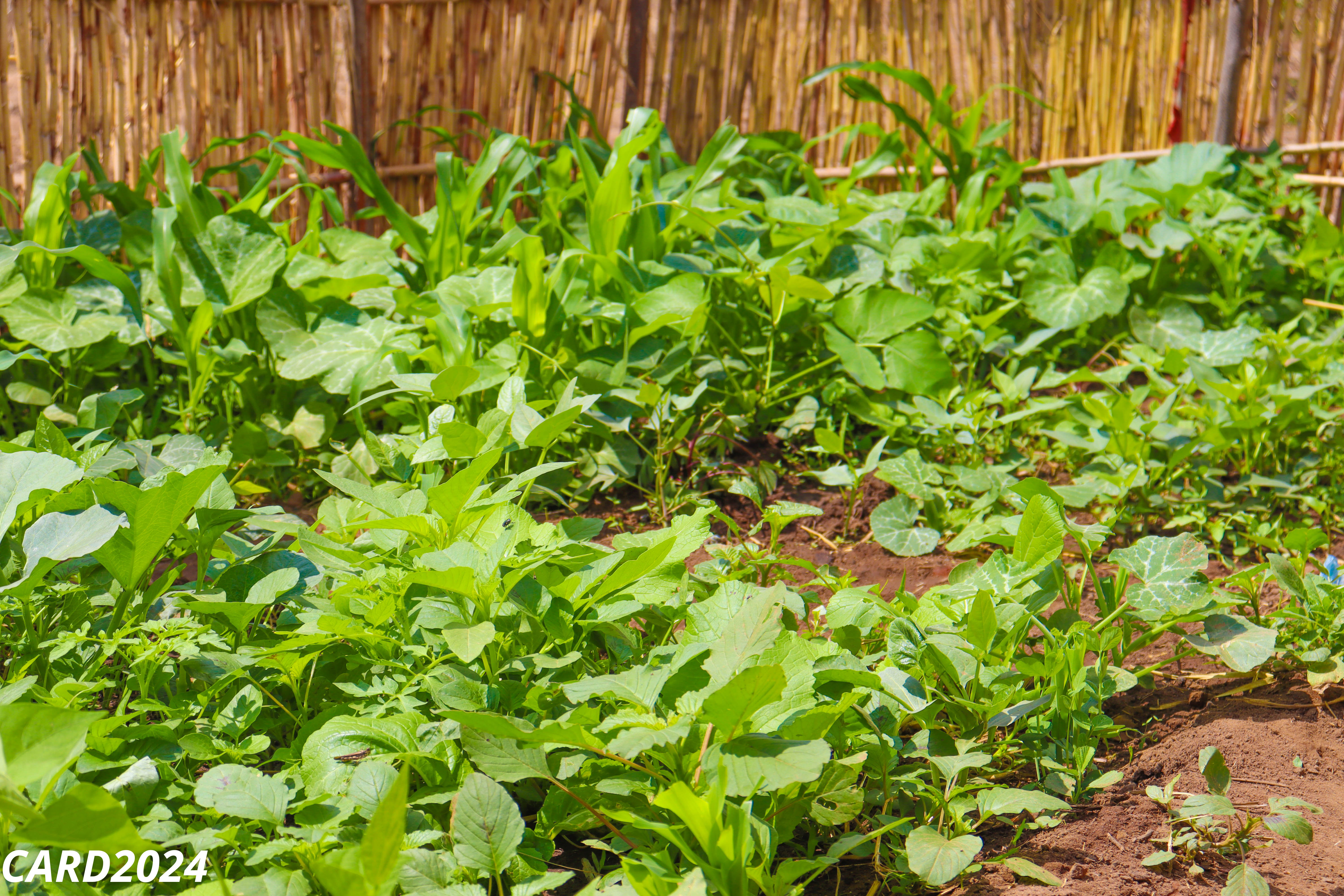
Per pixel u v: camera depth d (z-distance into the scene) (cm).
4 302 331
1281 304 434
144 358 336
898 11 489
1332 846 157
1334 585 208
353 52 453
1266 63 471
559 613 174
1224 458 318
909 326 337
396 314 346
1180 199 420
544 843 150
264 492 279
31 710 120
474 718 134
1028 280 402
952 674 175
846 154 501
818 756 133
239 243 333
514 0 469
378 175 363
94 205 409
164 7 420
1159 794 160
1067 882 150
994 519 254
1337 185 464
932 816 161
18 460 178
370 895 117
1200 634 194
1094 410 284
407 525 182
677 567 191
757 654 148
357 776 142
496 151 366
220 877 136
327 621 165
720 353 357
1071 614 194
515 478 192
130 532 173
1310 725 189
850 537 288
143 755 156
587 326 346
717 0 478
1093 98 494
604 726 140
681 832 144
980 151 466
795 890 140
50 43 402
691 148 493
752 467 317
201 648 179
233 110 443
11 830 133
